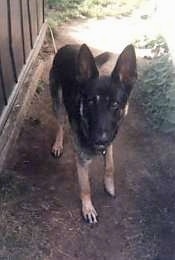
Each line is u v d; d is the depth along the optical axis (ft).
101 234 4.87
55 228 4.87
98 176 5.60
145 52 8.13
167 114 6.31
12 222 4.86
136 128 6.38
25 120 6.31
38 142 6.00
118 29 9.13
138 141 6.17
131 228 4.96
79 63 4.41
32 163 5.66
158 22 8.70
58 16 9.29
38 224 4.89
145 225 5.00
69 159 5.78
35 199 5.17
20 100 6.33
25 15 6.63
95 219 4.97
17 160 5.67
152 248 4.77
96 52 8.21
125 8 9.97
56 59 5.51
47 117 6.46
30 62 6.98
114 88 4.30
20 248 4.62
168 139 6.22
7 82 5.78
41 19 7.90
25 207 5.05
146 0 10.19
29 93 6.62
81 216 5.03
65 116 5.66
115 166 5.75
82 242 4.77
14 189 5.24
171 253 4.74
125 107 4.53
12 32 5.91
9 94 5.93
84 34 8.82
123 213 5.13
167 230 4.96
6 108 5.77
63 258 4.59
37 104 6.70
